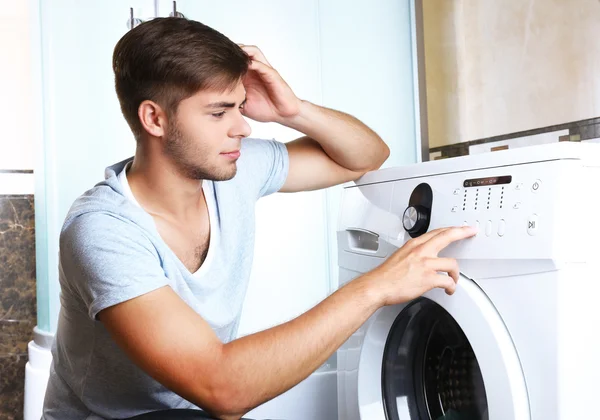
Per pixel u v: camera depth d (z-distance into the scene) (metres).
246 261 1.22
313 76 2.27
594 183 0.92
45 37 2.17
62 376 1.18
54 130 2.17
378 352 1.30
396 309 1.23
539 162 0.93
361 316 0.92
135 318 0.90
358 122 1.32
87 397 1.14
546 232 0.90
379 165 1.38
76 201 1.06
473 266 1.02
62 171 2.17
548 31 1.96
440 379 1.25
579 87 1.84
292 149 1.34
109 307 0.91
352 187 1.42
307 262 2.23
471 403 1.16
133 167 1.11
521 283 0.94
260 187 1.26
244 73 1.02
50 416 1.21
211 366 0.87
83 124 2.16
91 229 0.95
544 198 0.91
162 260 1.01
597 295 0.91
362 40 2.34
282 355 0.88
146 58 0.97
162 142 1.02
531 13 2.03
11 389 3.24
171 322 0.89
